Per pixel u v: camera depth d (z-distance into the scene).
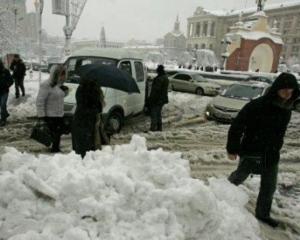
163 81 7.54
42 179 2.52
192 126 9.04
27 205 2.27
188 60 66.44
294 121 10.46
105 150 3.37
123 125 7.86
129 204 2.40
